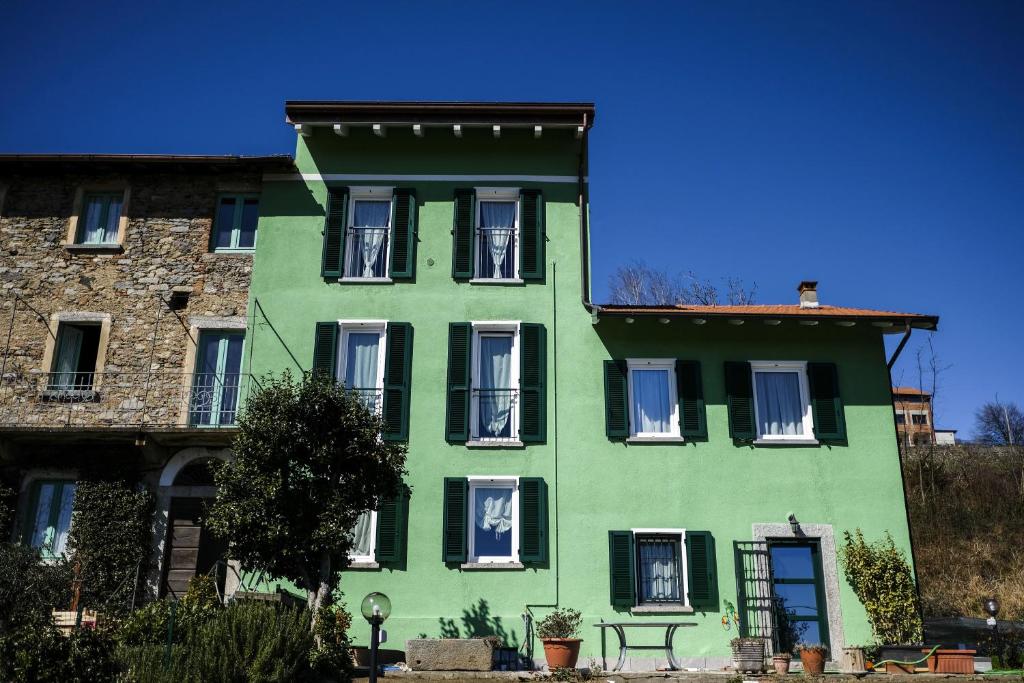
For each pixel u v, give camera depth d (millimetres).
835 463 17047
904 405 52188
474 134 18906
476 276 18172
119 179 18703
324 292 17922
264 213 18406
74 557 15805
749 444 17094
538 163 18844
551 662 14672
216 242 18438
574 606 16078
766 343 17781
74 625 12258
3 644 10172
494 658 14945
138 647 11711
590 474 16828
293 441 13406
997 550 29266
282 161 18328
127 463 16688
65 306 17859
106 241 18438
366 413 14023
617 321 17672
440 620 15883
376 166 18781
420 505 16578
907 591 16094
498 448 16938
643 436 17078
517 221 18547
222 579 16422
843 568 16469
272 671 11219
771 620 16078
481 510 16812
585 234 18344
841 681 13758
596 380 17438
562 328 17766
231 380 17516
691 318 17250
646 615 16047
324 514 12977
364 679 13477
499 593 16094
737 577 16297
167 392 17266
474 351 17734
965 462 34125
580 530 16500
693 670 15055
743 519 16672
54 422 17062
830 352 17781
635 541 16578
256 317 17750
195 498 16828
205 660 10906
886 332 17922
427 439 16953
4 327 17734
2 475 16656
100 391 17297
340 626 14039
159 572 16250
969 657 14633
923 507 32000
